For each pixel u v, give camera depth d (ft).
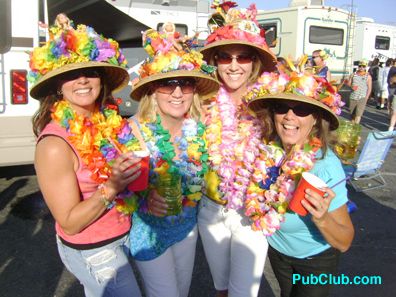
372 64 49.55
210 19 9.48
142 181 6.25
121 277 6.66
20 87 14.11
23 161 14.53
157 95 7.34
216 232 8.09
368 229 14.35
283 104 6.60
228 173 7.57
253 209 7.07
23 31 13.87
